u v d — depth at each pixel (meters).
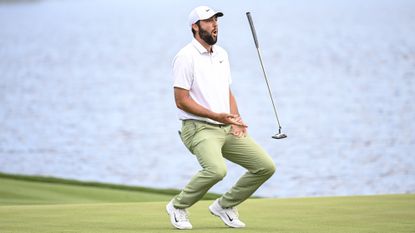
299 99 84.56
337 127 62.88
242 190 17.31
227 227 17.44
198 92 17.00
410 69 114.62
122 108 81.81
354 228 17.03
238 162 17.33
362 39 175.75
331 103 80.06
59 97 95.81
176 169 46.62
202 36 16.91
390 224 17.66
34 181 35.09
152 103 85.50
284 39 187.75
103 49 182.62
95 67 140.50
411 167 44.69
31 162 50.00
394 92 87.62
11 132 65.19
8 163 49.75
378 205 21.27
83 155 52.38
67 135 62.97
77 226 17.61
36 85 113.38
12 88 109.75
